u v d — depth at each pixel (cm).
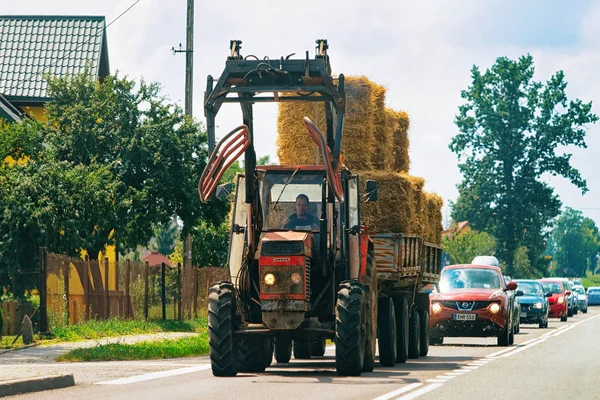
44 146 8188
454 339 7175
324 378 3303
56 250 6350
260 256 3347
